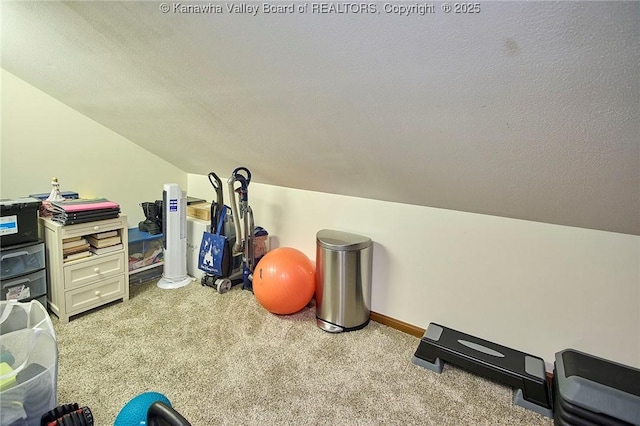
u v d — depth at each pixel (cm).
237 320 233
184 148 257
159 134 243
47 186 249
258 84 135
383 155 162
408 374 188
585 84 87
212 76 140
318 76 118
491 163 139
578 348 178
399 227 223
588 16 71
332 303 224
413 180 180
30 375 121
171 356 193
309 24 97
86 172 268
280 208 279
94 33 140
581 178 129
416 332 223
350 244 218
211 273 272
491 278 196
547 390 167
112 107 220
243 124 177
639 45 72
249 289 276
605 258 166
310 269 238
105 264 237
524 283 187
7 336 127
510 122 110
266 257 238
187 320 230
